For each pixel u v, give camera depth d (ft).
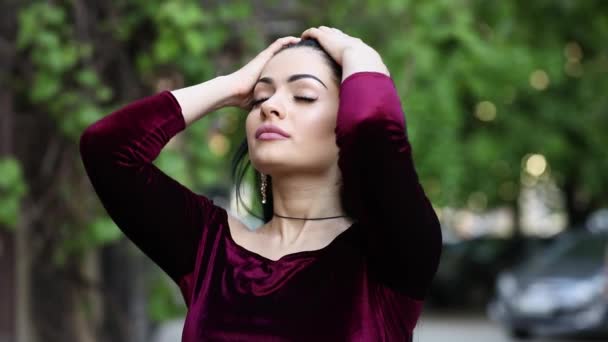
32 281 23.25
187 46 20.11
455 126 34.65
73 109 20.31
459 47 25.03
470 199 55.16
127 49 21.20
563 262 47.11
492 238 67.67
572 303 45.37
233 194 10.33
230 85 8.54
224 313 7.82
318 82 8.02
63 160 21.95
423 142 33.14
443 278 67.10
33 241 22.66
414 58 23.02
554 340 47.75
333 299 7.70
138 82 21.63
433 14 23.16
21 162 21.98
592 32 44.39
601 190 51.75
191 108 8.43
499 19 34.68
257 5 21.15
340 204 8.21
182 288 8.38
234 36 21.44
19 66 20.94
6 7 20.70
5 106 21.15
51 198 22.04
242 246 8.23
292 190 8.18
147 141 8.29
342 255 7.84
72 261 23.50
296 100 8.05
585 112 47.93
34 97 19.83
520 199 62.64
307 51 8.20
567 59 44.62
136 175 8.24
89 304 24.03
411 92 24.09
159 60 20.47
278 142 7.98
